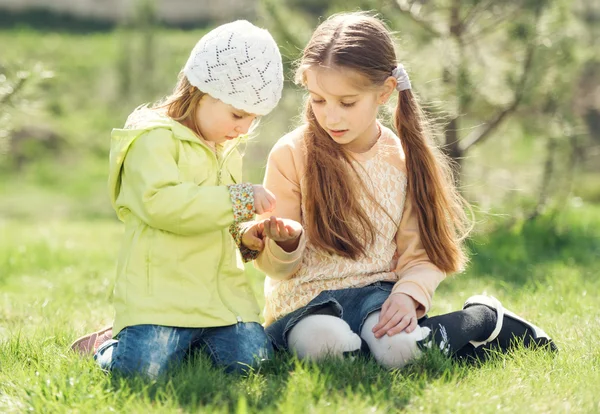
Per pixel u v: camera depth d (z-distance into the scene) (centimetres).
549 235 750
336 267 319
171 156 298
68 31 2214
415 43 670
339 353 296
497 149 896
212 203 289
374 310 309
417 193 326
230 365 295
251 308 313
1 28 2180
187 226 291
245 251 326
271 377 280
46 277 581
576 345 333
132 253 297
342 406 247
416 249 327
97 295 490
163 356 286
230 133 309
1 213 1290
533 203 804
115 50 2022
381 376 279
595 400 257
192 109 307
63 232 906
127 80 1670
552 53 709
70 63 1961
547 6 695
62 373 280
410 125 325
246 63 299
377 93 310
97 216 1287
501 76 711
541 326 373
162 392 256
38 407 253
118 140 301
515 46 711
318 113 309
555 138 796
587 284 486
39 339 340
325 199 315
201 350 299
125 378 273
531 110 795
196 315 295
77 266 647
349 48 301
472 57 713
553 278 510
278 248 306
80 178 1559
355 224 319
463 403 254
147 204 289
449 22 682
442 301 459
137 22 1688
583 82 1097
